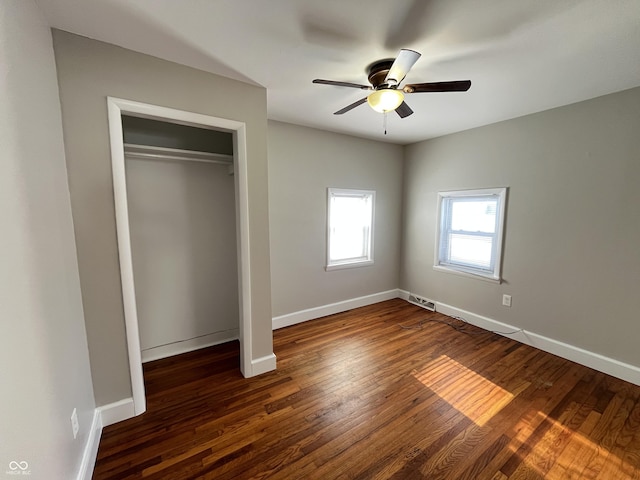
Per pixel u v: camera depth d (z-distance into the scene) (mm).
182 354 2678
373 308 3883
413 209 4016
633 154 2111
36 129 1153
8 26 960
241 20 1397
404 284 4250
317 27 1456
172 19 1388
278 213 3125
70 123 1507
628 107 2119
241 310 2230
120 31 1479
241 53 1695
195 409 1905
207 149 2703
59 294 1267
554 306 2615
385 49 1655
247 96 2068
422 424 1778
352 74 1966
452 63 1791
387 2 1272
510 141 2857
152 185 2465
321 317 3559
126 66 1634
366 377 2283
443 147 3545
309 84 2098
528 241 2768
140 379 1849
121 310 1736
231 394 2062
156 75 1726
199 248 2729
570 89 2148
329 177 3445
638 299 2143
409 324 3342
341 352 2686
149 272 2506
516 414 1863
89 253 1607
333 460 1526
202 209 2713
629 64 1777
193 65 1819
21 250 939
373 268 4016
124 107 1641
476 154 3180
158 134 2475
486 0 1247
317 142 3307
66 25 1420
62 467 1147
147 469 1470
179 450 1583
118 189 1653
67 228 1449
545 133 2590
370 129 3297
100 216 1624
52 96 1377
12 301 860
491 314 3139
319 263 3498
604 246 2289
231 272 2926
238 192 2113
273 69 1884
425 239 3869
